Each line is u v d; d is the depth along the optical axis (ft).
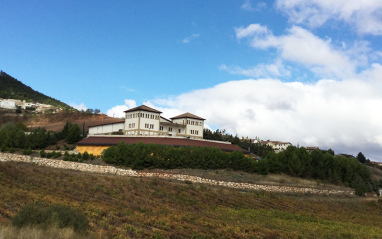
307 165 249.34
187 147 214.90
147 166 203.00
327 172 255.29
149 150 204.74
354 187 254.88
